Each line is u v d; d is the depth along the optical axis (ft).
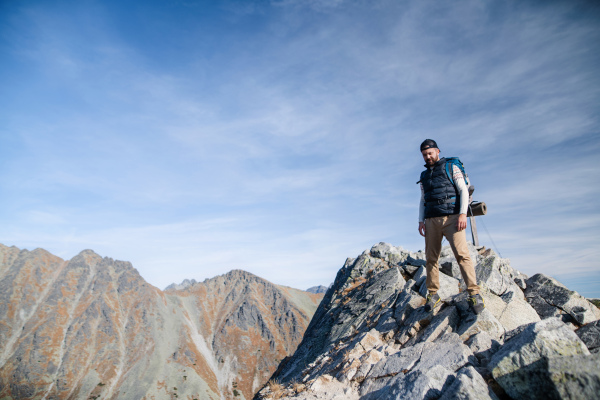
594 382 11.51
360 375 22.66
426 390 15.03
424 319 26.07
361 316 44.45
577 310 23.57
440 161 24.00
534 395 12.94
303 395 23.16
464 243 23.06
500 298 26.37
